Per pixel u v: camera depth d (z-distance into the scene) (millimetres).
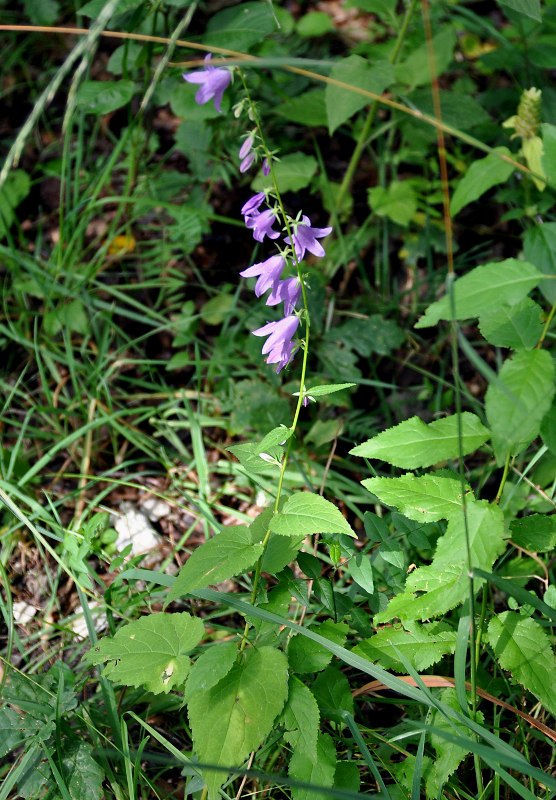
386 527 726
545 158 633
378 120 1247
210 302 1054
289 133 1247
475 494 704
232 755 636
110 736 748
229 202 1165
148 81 1022
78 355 1034
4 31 1369
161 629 696
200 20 1268
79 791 695
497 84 1357
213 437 986
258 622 697
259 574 697
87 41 618
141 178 1160
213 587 854
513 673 674
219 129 1104
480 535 629
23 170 1227
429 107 1057
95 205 1031
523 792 640
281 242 1120
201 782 698
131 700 769
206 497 916
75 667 803
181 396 1000
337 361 979
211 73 710
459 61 1370
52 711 720
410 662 696
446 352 1043
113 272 1109
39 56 1372
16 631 838
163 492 938
